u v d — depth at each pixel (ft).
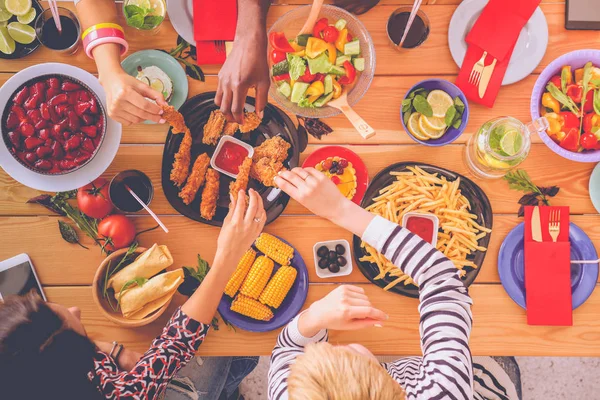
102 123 4.70
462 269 4.88
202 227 5.01
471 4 4.91
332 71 4.58
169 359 4.20
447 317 3.79
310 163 4.97
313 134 5.03
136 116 4.54
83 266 4.95
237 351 4.86
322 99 4.71
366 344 4.91
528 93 5.04
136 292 4.60
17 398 3.27
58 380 3.43
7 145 4.56
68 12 4.81
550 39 5.03
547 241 4.82
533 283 4.78
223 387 5.99
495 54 4.82
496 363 6.05
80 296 4.92
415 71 5.05
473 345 4.91
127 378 4.02
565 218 4.83
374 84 5.06
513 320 4.91
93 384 3.84
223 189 5.03
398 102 5.06
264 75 4.49
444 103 4.78
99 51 4.60
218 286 4.40
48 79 4.62
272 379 3.97
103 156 4.86
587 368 7.95
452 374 3.57
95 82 4.91
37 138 4.59
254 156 4.93
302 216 5.01
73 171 4.68
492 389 5.92
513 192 5.00
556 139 4.83
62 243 4.95
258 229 4.40
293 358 4.07
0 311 3.51
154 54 4.91
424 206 4.76
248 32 4.45
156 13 4.90
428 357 3.72
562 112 4.81
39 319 3.55
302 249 5.00
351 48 4.60
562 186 5.01
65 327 3.76
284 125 5.02
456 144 5.05
